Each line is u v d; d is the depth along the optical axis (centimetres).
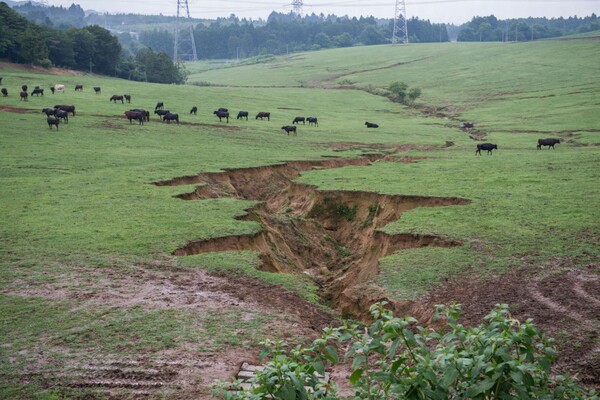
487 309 1597
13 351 1382
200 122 7025
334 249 3203
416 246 2403
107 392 1197
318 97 11500
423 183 3731
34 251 2214
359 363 748
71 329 1509
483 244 2258
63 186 3538
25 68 11512
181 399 1172
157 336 1471
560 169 4072
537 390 748
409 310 1697
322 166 4853
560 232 2383
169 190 3456
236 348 1416
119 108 7481
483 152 5509
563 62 13962
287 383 736
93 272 1978
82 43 13375
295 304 1783
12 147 4816
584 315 1519
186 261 2130
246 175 4250
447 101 10881
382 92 12438
